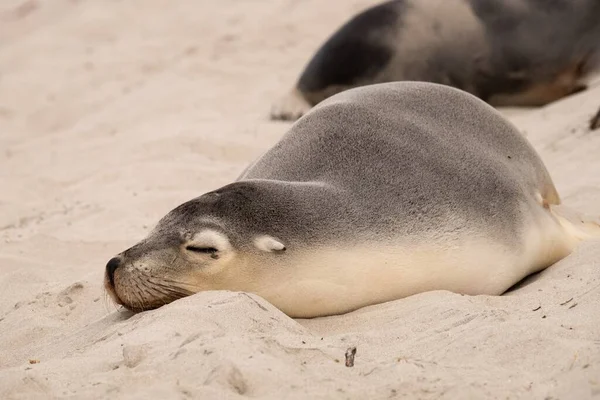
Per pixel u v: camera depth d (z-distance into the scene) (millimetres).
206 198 21891
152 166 37562
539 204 24875
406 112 24703
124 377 16906
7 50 69500
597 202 28844
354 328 20516
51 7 78625
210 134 41594
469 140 24703
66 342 20844
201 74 55000
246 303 19859
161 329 18859
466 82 45750
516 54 45031
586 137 35469
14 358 20844
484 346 17828
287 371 16750
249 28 63219
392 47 45594
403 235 21656
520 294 21984
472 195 22812
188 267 21188
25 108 55438
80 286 24219
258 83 52312
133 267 21234
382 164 22797
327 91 45625
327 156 23203
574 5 44688
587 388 15883
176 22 68062
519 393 16125
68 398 16359
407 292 21844
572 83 45125
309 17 63094
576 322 18656
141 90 53812
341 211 21609
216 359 17000
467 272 22156
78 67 61688
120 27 70250
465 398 15922
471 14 45531
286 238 21109
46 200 36750
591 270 22469
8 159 44156
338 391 16188
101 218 31938
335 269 21203
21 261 28141
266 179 22891
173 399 15867
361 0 64812
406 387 16266
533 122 39875
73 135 47031
